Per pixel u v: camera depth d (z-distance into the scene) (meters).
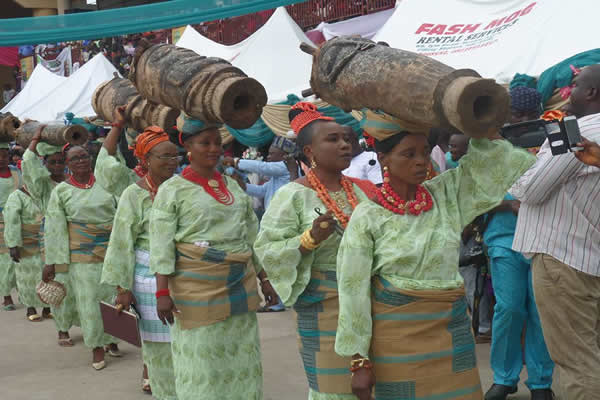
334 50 2.92
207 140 4.12
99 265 6.17
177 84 3.62
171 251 4.13
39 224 8.09
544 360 4.56
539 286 3.83
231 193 4.30
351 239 2.84
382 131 2.81
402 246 2.81
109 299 6.20
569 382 3.79
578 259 3.70
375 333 2.88
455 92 2.40
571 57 6.64
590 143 3.14
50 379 5.93
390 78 2.63
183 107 3.67
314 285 3.38
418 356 2.82
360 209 2.88
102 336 6.16
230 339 4.18
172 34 18.08
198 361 4.12
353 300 2.81
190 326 4.13
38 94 17.58
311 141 3.45
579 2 7.39
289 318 7.51
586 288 3.72
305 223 3.40
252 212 4.47
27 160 7.32
